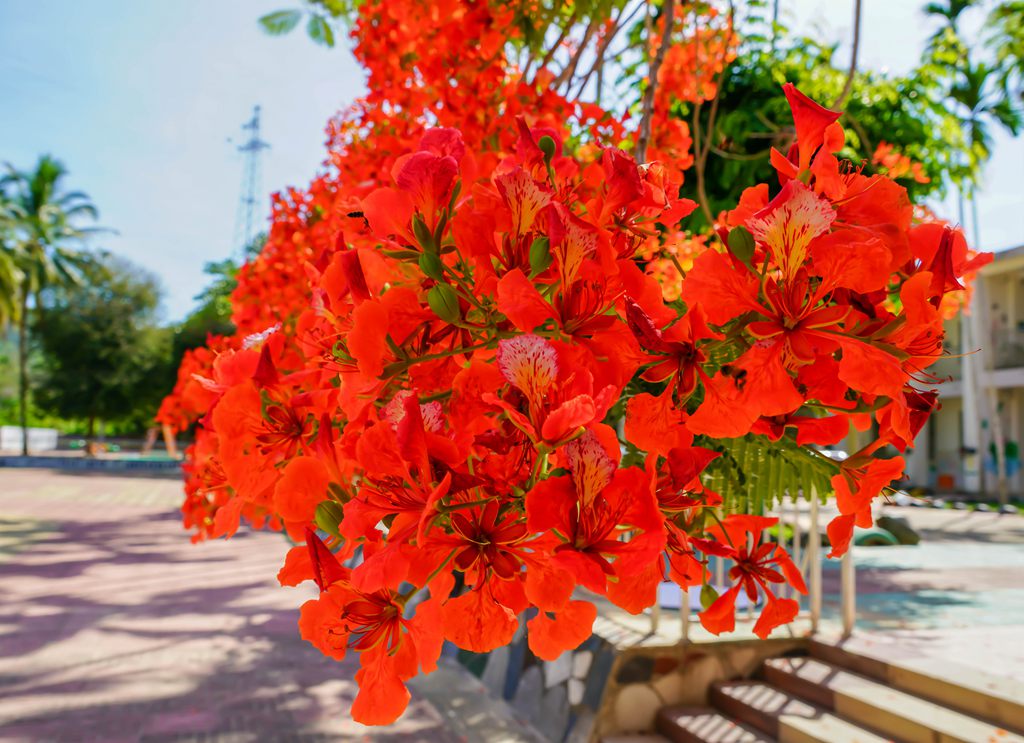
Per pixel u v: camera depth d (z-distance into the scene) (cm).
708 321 65
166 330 3909
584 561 55
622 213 75
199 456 163
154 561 1020
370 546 67
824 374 71
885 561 839
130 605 762
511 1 237
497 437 65
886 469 73
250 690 521
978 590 642
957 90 1480
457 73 250
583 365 64
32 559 1003
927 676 370
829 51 639
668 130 288
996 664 392
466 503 61
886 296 67
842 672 414
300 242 520
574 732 424
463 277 69
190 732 446
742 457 95
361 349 67
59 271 3631
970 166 741
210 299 3812
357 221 88
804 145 72
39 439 4244
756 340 65
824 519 859
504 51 260
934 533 1232
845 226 66
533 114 245
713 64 328
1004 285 2122
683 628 429
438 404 64
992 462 2159
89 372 3628
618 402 96
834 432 78
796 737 363
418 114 308
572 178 87
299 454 82
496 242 68
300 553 75
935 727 332
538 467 60
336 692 520
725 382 67
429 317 71
